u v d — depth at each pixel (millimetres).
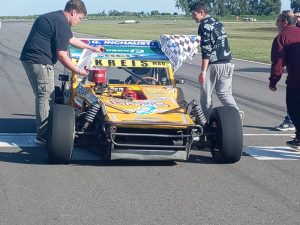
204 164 7785
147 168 7484
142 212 5758
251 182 6969
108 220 5504
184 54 8883
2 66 22234
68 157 7398
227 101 9586
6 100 13508
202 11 9336
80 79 8742
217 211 5855
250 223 5527
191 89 16641
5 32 57562
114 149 7379
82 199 6121
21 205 5887
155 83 8766
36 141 8648
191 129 7465
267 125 11008
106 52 8844
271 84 8469
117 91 8336
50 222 5414
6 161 7664
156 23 112750
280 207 6035
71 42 8500
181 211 5824
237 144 7578
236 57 30250
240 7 145500
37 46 8336
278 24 8469
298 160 8188
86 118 7582
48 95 8508
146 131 7527
